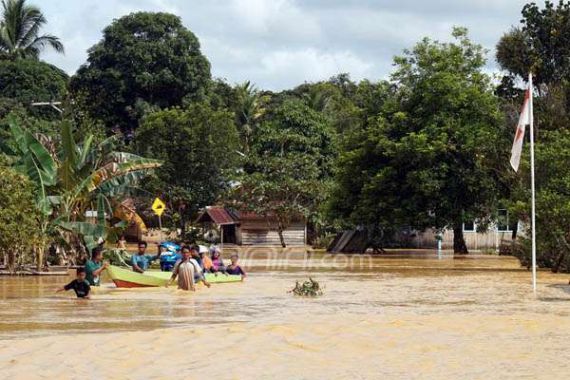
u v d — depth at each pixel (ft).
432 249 210.18
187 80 284.00
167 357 50.83
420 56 184.85
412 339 57.21
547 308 77.36
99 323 65.77
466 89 178.09
